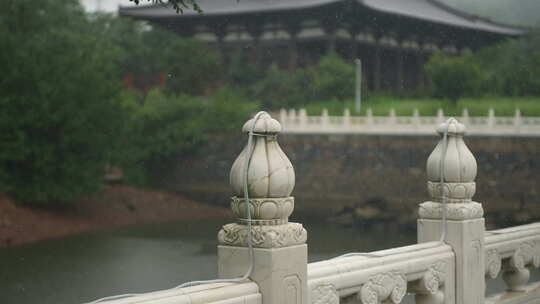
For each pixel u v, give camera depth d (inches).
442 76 1662.2
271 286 158.7
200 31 2089.1
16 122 1151.6
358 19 1862.7
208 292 151.7
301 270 167.3
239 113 1642.5
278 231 160.6
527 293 295.4
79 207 1334.9
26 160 1197.1
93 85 1235.9
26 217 1187.9
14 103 1154.7
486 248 266.4
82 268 889.5
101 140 1238.3
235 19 1972.2
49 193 1208.2
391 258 216.7
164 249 1051.9
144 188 1604.3
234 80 1959.9
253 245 161.2
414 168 1432.1
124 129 1323.8
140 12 2038.6
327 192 1512.1
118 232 1234.0
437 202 253.3
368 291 203.6
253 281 161.2
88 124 1216.8
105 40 2229.3
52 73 1185.4
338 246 1073.5
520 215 1320.1
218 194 1614.2
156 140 1616.6
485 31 2107.5
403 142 1446.9
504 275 302.8
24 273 853.2
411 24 2021.4
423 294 237.1
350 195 1489.9
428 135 1419.8
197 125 1630.2
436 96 1744.6
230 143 1617.9
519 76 1662.2
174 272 864.9
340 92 1742.1
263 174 160.4
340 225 1371.8
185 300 146.6
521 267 293.6
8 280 808.3
